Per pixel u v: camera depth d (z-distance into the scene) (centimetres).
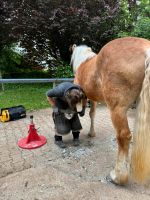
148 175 314
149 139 301
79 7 831
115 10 839
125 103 317
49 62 1022
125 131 319
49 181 351
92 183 342
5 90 887
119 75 312
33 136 471
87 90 397
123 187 333
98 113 648
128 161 331
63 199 313
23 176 363
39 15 818
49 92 428
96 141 482
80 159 413
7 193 330
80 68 425
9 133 531
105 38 907
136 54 308
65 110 435
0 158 421
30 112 679
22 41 959
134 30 769
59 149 450
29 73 1080
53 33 924
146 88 297
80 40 912
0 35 891
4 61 1002
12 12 822
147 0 873
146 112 299
